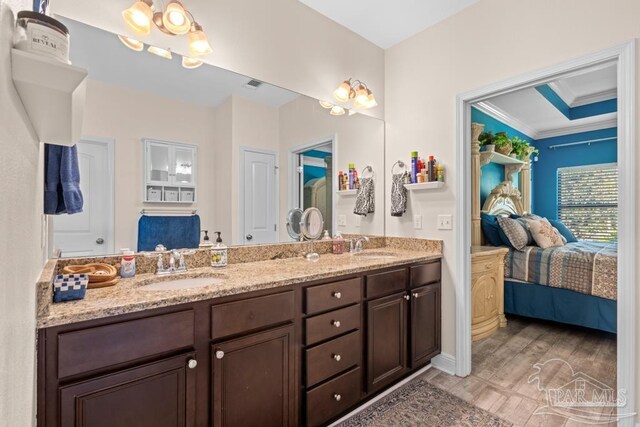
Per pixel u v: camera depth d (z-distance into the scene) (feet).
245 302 4.39
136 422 3.51
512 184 14.42
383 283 6.34
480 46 7.18
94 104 4.89
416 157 8.26
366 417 5.81
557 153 16.70
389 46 9.16
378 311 6.22
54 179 3.90
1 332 1.58
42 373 3.03
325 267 5.81
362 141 8.64
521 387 6.89
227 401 4.18
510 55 6.70
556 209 16.71
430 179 7.87
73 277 3.82
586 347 8.99
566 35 5.95
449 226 7.70
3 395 1.61
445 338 7.72
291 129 7.27
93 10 4.80
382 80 9.26
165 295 3.83
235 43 6.26
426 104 8.23
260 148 6.78
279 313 4.74
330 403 5.33
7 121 1.70
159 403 3.66
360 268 5.89
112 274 4.42
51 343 3.07
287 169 7.23
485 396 6.53
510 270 11.19
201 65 5.88
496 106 13.03
